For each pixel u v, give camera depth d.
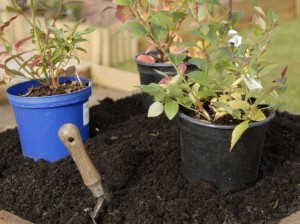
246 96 0.62
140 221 0.61
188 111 0.70
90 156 0.80
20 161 0.83
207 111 0.69
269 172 0.72
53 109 0.79
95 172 0.62
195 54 0.86
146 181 0.70
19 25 1.95
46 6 0.84
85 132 0.87
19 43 0.81
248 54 0.69
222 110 0.65
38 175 0.75
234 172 0.65
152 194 0.66
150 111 0.63
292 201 0.65
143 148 0.82
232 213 0.61
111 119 1.00
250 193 0.66
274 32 2.63
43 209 0.67
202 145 0.65
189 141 0.66
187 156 0.68
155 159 0.78
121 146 0.82
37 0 0.84
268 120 0.63
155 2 0.69
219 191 0.66
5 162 0.82
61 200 0.68
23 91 0.88
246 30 2.47
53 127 0.80
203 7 0.67
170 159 0.76
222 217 0.61
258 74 0.65
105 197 0.64
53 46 0.82
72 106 0.81
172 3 0.86
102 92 1.79
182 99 0.65
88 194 0.69
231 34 0.70
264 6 2.71
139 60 1.01
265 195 0.65
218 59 0.65
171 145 0.82
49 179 0.74
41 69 0.83
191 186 0.67
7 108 1.69
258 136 0.64
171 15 0.67
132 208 0.63
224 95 0.66
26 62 0.81
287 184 0.68
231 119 0.66
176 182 0.69
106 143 0.85
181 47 0.95
